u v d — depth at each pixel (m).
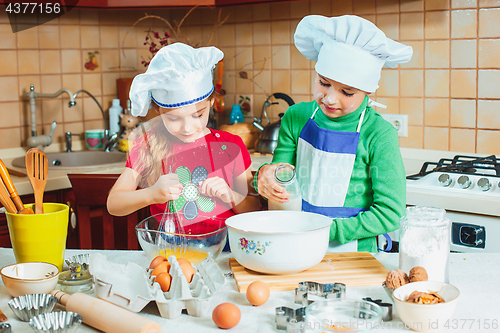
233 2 2.22
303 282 0.85
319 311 0.76
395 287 0.79
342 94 1.15
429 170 1.90
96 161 2.48
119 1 2.25
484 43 1.96
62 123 2.52
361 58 1.10
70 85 2.53
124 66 2.73
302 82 2.44
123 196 1.21
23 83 2.37
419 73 2.12
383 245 1.43
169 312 0.77
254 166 2.04
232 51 2.62
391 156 1.18
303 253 0.90
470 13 1.97
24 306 0.78
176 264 0.83
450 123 2.08
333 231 1.14
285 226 1.03
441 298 0.74
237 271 0.96
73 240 2.00
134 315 0.72
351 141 1.22
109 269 0.86
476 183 1.62
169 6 2.29
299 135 1.33
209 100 1.16
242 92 2.63
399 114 2.18
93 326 0.75
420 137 2.16
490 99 1.98
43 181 0.98
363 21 1.09
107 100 2.69
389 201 1.15
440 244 0.86
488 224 1.51
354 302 0.77
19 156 2.38
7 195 0.95
